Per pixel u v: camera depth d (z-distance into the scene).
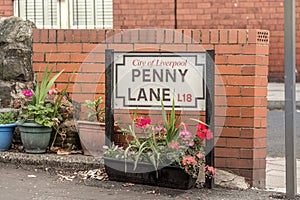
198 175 6.03
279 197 5.82
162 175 5.93
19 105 6.89
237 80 6.14
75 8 13.91
